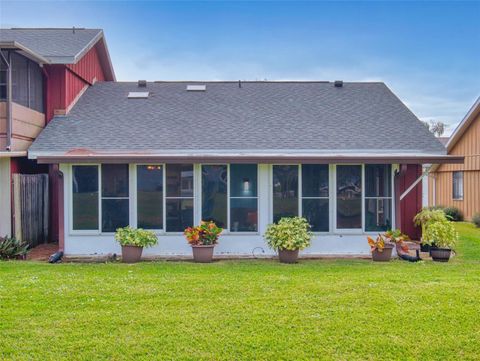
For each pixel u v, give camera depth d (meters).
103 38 17.73
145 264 10.30
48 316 6.16
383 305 6.64
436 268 9.83
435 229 11.31
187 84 17.80
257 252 11.66
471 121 19.95
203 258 10.77
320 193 11.80
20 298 6.91
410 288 7.58
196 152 12.77
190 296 7.10
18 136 12.60
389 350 5.26
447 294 7.18
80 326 5.82
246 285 7.78
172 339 5.46
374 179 11.82
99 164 11.50
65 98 14.79
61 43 15.69
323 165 11.78
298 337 5.54
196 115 15.05
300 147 13.05
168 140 13.30
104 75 19.45
